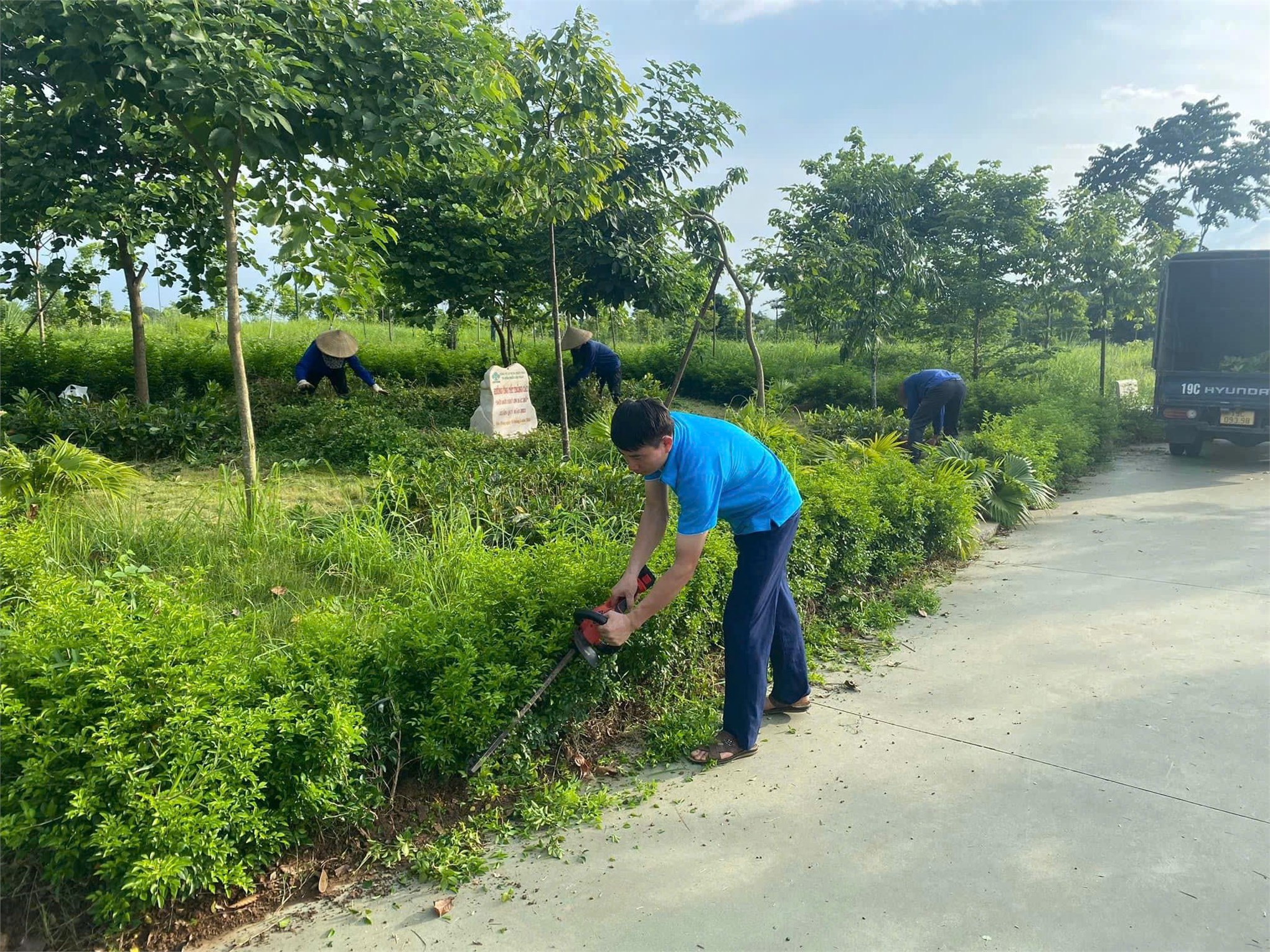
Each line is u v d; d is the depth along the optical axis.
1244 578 5.41
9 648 2.43
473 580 3.49
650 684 3.60
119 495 5.50
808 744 3.39
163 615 2.68
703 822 2.86
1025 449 8.00
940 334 15.50
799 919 2.37
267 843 2.41
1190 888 2.47
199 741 2.29
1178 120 19.91
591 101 6.07
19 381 10.59
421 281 10.34
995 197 14.41
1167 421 10.66
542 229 10.02
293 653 2.86
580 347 10.99
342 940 2.29
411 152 5.29
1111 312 14.17
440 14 4.88
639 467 2.96
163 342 13.73
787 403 15.09
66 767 2.20
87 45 4.03
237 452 7.52
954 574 5.73
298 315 20.75
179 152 7.52
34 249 10.32
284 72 4.10
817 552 4.72
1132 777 3.08
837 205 11.48
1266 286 10.95
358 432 7.48
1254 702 3.66
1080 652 4.27
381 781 2.73
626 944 2.28
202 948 2.25
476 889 2.51
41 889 2.25
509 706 2.95
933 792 3.01
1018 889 2.48
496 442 7.82
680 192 8.78
